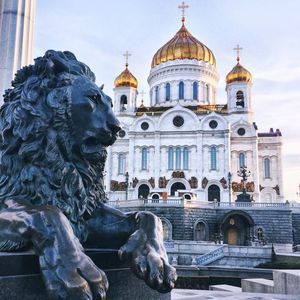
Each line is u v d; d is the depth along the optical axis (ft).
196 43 243.19
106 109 9.83
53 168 9.46
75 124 9.62
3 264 7.20
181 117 204.13
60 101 9.64
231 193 189.78
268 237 143.23
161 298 11.02
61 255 7.02
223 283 43.55
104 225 10.59
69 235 7.54
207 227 144.25
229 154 196.65
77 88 9.72
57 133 9.61
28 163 9.43
